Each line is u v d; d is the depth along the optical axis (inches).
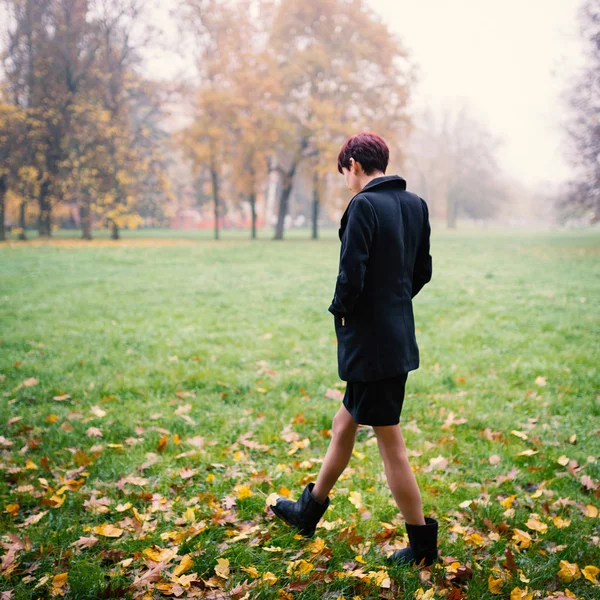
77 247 885.8
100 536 95.8
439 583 82.0
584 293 398.9
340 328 83.3
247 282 477.7
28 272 523.2
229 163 1184.8
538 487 114.9
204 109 1127.6
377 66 1220.5
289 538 94.2
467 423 151.6
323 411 159.6
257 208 2684.5
